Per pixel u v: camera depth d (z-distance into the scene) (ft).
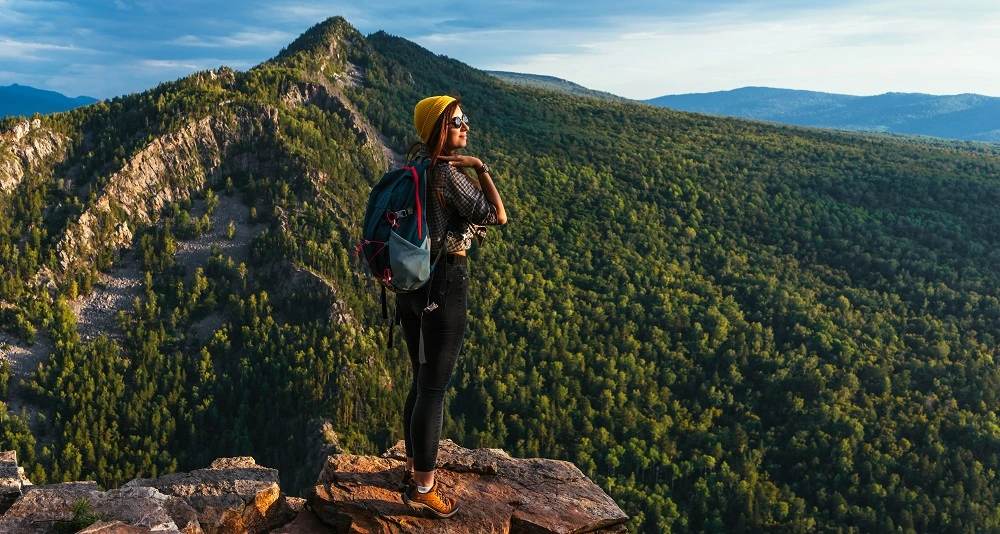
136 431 428.56
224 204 634.84
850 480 412.36
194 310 536.01
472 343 546.67
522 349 552.00
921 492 399.85
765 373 538.06
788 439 466.70
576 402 501.56
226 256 585.63
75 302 535.19
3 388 440.45
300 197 634.02
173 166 632.79
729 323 612.29
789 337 594.65
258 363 472.44
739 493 398.01
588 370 535.19
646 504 393.29
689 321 607.37
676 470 422.82
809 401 497.05
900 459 426.10
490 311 604.90
